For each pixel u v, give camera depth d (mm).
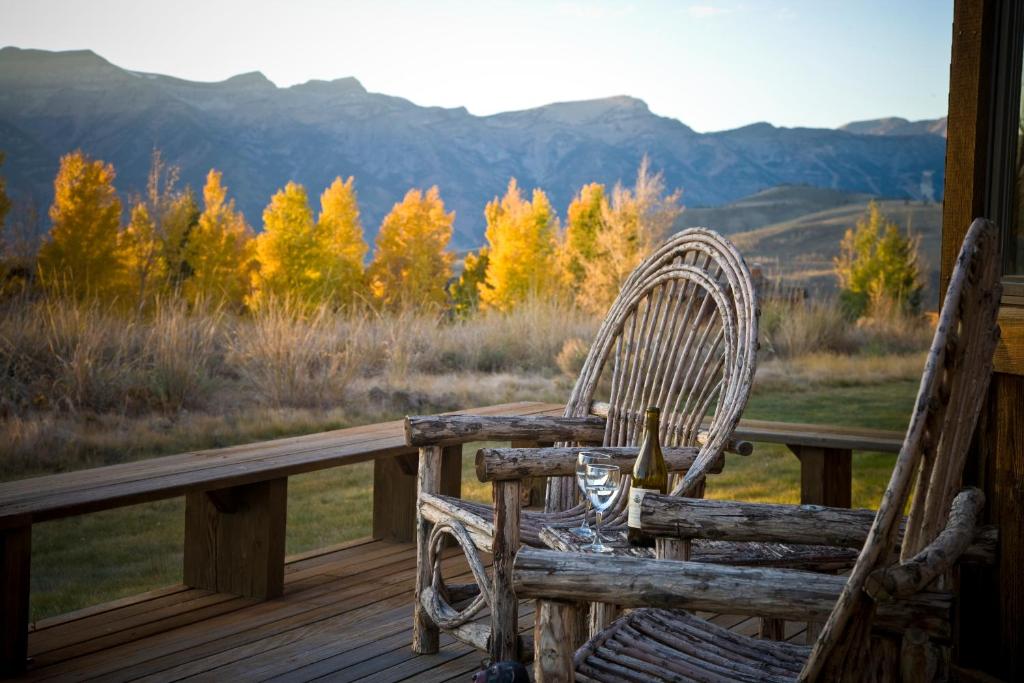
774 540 1465
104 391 5738
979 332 1236
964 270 1091
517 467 2070
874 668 1143
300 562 3492
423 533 2502
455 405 6961
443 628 2352
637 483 2057
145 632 2680
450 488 3809
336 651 2539
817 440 3465
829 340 9922
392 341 7621
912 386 9164
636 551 1896
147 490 2488
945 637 1097
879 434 3557
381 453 3271
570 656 1240
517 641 2152
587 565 1197
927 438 1107
